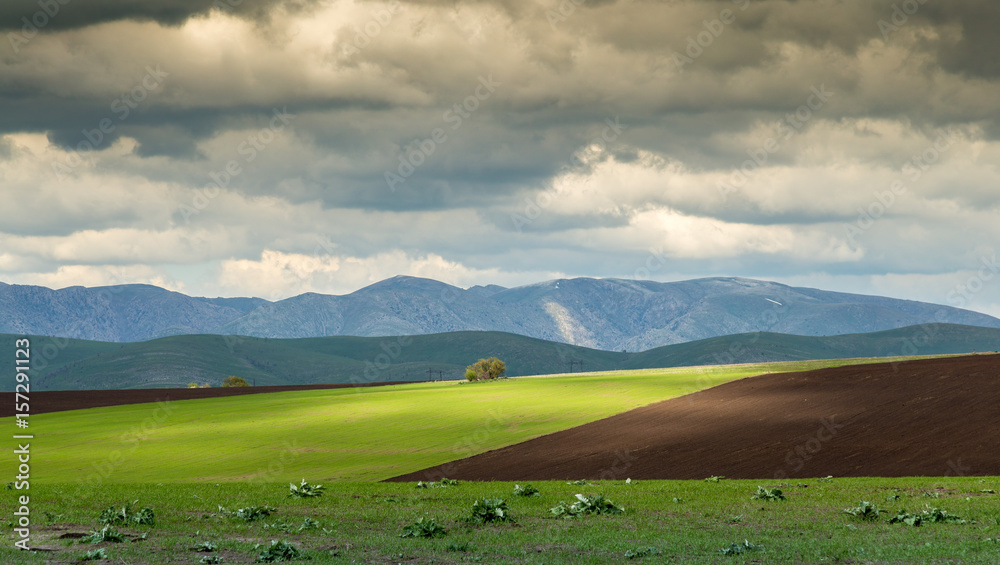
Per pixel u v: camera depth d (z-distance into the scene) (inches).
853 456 2233.0
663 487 1487.5
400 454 2802.7
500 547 784.3
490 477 2161.7
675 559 721.0
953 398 3083.2
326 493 1378.0
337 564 700.0
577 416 3595.0
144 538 826.2
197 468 2600.9
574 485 1571.1
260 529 911.7
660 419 3297.2
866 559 709.9
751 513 1040.2
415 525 877.2
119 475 2470.5
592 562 711.7
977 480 1535.4
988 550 732.7
